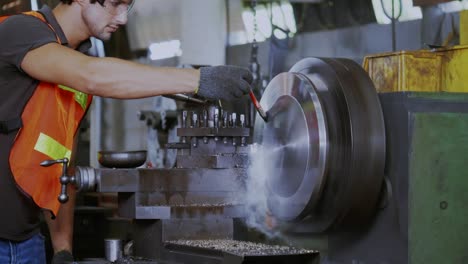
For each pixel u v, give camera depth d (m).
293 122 2.35
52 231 2.48
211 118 2.46
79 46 2.00
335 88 2.34
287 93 2.40
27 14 1.85
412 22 3.90
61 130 1.89
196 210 2.34
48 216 2.46
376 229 2.40
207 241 2.29
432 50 2.63
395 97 2.34
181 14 5.62
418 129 2.29
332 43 4.47
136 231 2.47
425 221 2.30
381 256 2.38
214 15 5.41
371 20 4.20
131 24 6.16
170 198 2.35
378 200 2.38
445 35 3.68
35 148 1.86
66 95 1.91
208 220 2.36
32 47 1.77
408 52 2.55
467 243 2.36
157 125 4.70
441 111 2.33
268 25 4.95
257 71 4.49
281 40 4.85
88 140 4.59
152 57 6.04
